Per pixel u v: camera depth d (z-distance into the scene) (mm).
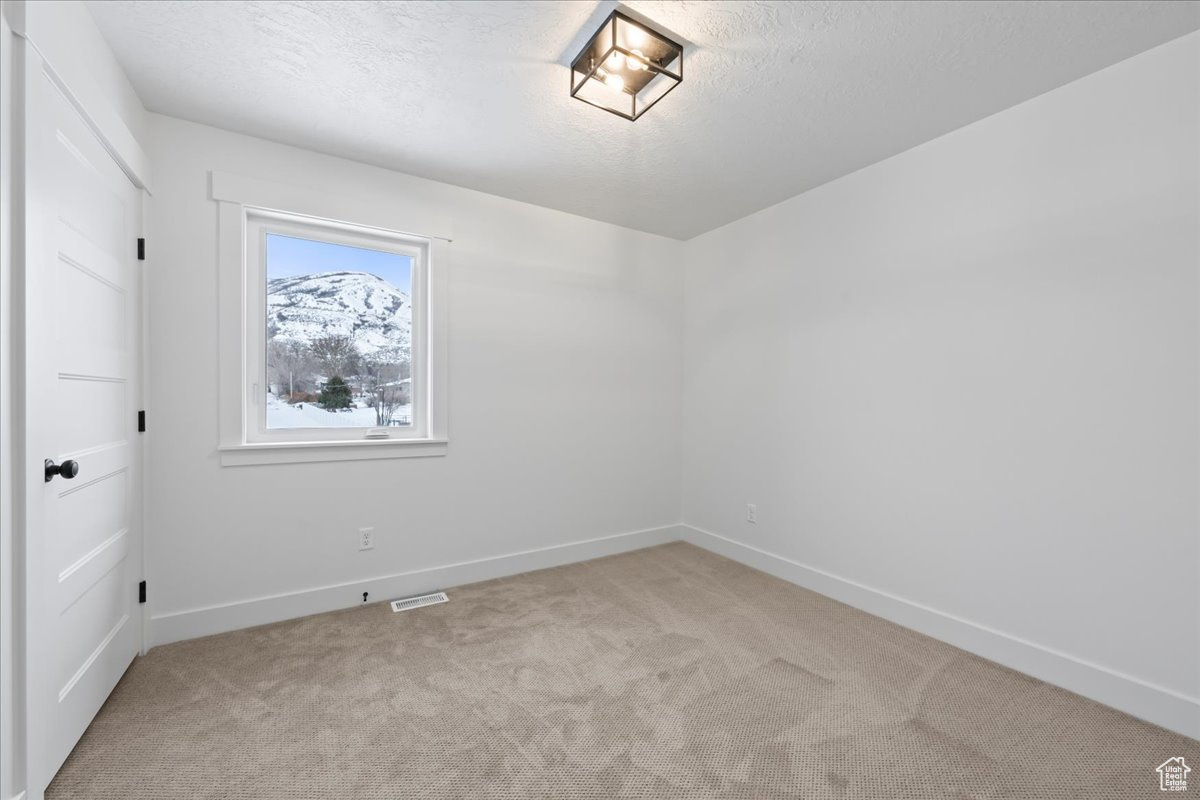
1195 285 1606
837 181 2736
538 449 3158
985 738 1589
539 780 1405
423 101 2049
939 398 2270
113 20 1582
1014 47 1696
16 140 1185
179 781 1386
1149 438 1697
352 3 1526
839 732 1612
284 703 1741
